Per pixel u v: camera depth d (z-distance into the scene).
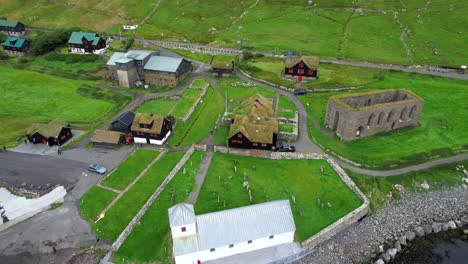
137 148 80.38
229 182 67.69
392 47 135.88
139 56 111.31
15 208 63.44
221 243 51.38
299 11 172.75
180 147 80.06
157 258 53.00
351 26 155.75
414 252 57.72
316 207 62.06
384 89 95.94
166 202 62.72
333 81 108.06
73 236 57.81
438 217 63.66
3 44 139.88
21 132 87.38
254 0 185.38
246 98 100.81
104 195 65.81
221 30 156.75
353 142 79.06
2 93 107.69
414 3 176.12
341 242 57.75
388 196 66.75
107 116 94.31
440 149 76.81
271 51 133.50
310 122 87.25
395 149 76.75
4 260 54.00
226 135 83.44
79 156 77.75
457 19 154.88
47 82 115.69
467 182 70.19
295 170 70.69
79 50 137.75
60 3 188.62
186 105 97.19
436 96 99.50
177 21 165.25
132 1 186.25
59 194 66.50
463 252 57.81
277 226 53.56
